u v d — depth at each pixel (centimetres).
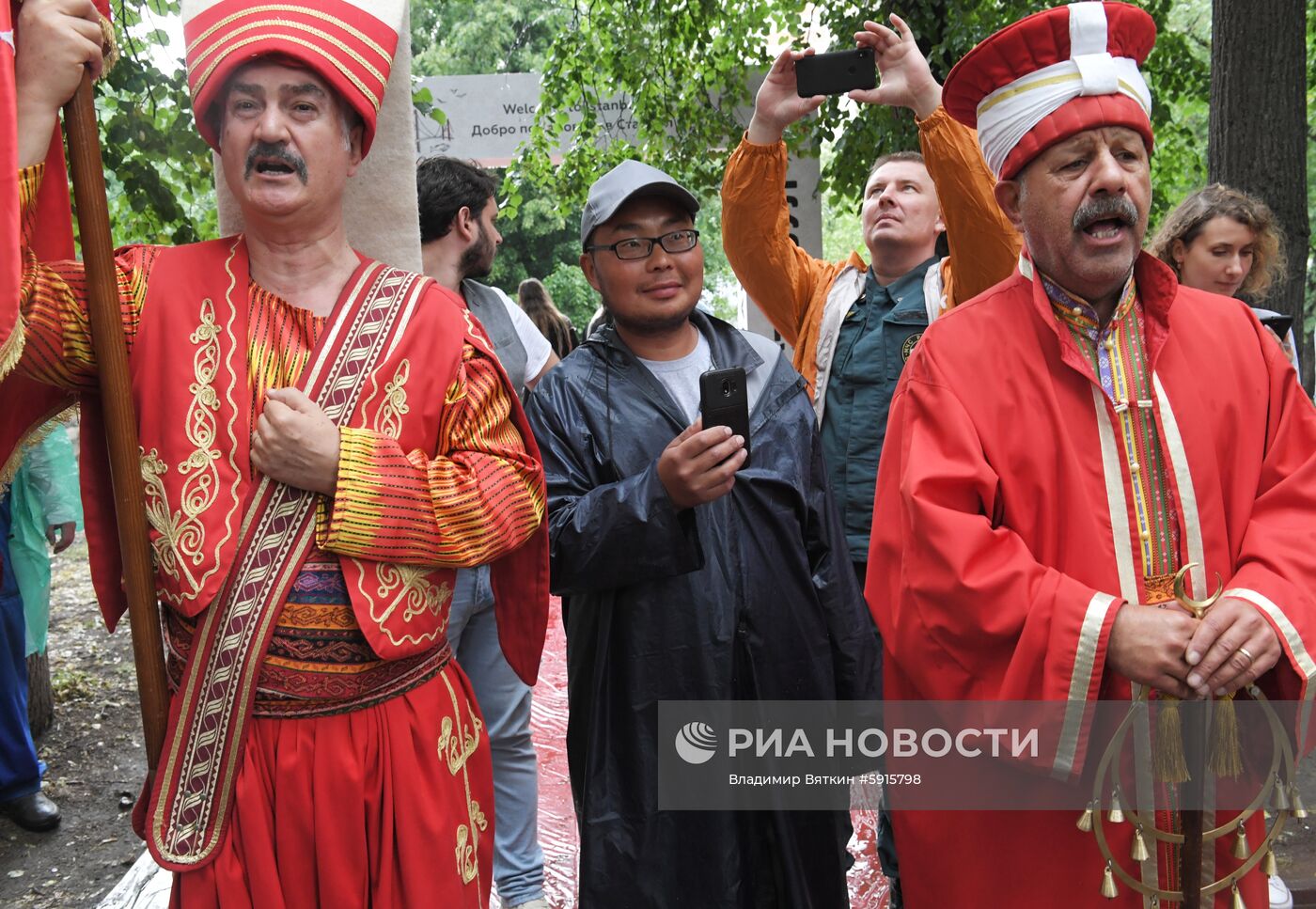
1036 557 206
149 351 186
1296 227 520
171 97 379
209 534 182
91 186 180
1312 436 211
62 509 438
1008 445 207
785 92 312
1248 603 188
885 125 654
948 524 199
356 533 182
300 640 185
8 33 168
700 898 239
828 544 257
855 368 324
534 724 492
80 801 455
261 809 185
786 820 246
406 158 240
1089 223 201
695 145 703
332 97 192
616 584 234
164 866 182
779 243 339
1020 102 205
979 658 200
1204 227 366
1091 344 209
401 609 189
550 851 378
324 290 198
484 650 308
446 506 192
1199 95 777
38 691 517
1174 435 205
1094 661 188
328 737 188
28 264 180
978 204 289
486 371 207
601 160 744
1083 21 199
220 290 191
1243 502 206
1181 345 210
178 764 183
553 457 250
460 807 202
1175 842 204
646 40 709
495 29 1852
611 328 265
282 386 189
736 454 226
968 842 216
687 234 256
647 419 252
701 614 239
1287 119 517
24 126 176
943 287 320
